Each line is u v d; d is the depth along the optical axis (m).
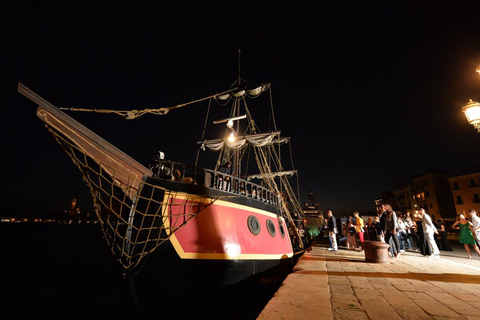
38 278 16.77
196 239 6.98
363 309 4.01
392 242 10.38
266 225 10.00
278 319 3.50
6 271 19.52
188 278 6.57
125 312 9.91
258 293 8.29
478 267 8.00
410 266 7.99
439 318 3.67
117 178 5.90
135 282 6.08
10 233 79.19
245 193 9.48
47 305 10.77
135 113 7.48
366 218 25.55
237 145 16.89
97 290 13.55
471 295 4.80
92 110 6.68
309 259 9.75
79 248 41.38
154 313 6.66
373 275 6.56
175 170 7.64
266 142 16.34
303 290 5.01
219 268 7.16
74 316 9.45
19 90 4.54
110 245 6.25
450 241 23.92
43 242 52.88
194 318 6.96
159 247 6.36
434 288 5.30
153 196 6.64
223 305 7.38
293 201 20.19
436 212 50.34
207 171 8.09
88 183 5.92
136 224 6.29
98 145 5.66
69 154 5.45
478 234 9.28
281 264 10.22
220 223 7.72
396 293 4.92
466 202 45.84
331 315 3.69
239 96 15.16
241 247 7.98
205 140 17.75
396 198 65.25
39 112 4.84
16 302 11.18
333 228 13.09
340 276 6.43
